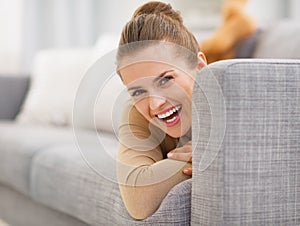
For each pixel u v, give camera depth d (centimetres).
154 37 128
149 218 130
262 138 123
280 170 126
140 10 136
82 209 166
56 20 374
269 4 298
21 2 365
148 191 131
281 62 126
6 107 300
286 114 125
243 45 218
